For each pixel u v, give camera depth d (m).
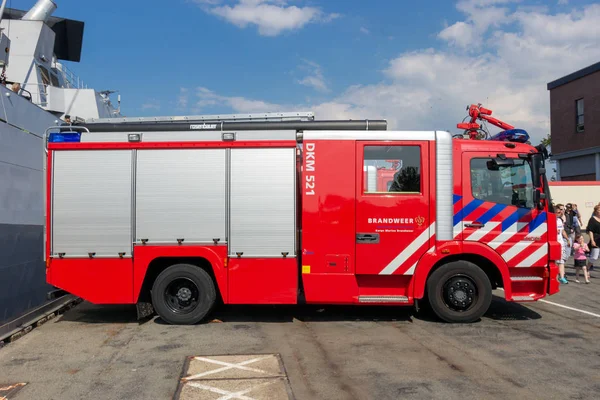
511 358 5.26
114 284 6.61
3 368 4.96
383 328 6.57
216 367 4.93
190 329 6.50
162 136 6.68
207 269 6.88
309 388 4.39
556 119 25.05
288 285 6.60
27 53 13.51
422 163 6.69
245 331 6.40
